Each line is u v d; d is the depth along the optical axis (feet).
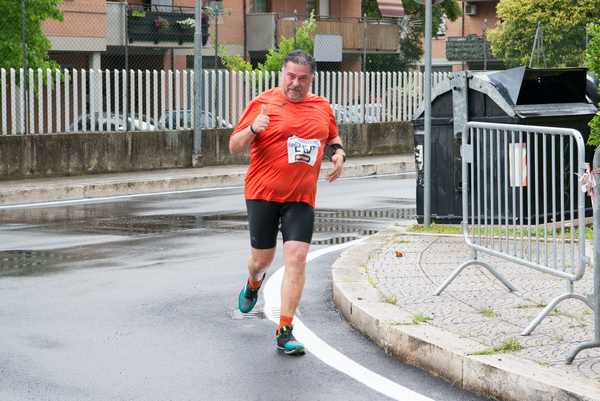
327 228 52.85
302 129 27.96
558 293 32.27
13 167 78.33
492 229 32.32
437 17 203.51
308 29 135.64
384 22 171.94
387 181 82.12
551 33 123.13
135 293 35.35
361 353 27.43
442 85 48.98
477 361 23.76
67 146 81.51
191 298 34.60
